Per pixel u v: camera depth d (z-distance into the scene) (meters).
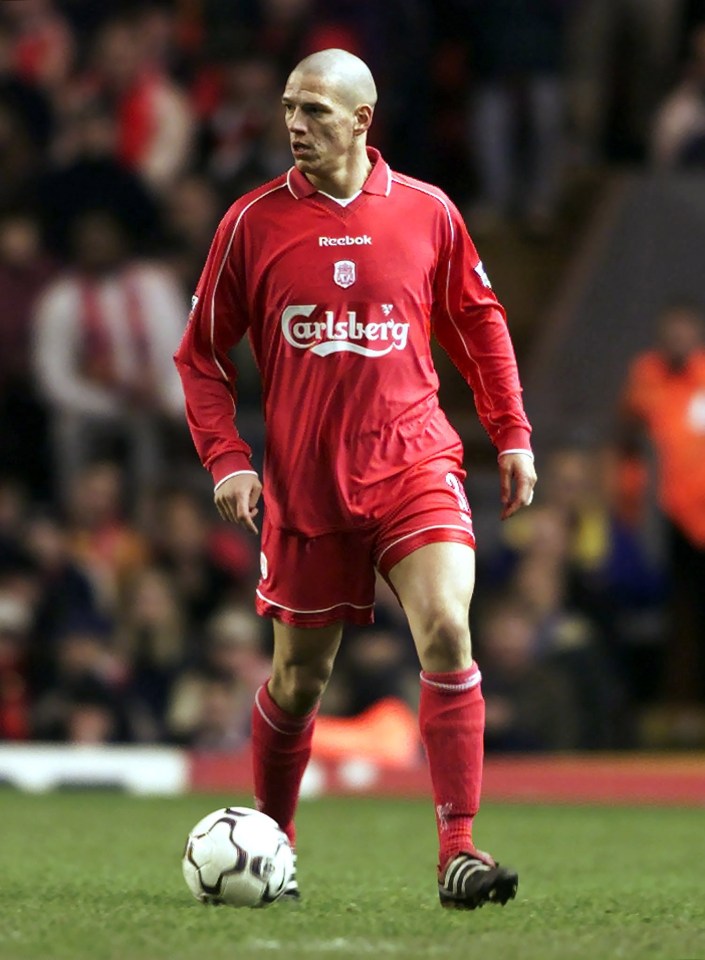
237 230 19.84
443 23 58.41
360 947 16.47
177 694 44.12
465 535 19.61
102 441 49.50
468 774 19.39
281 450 19.81
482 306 20.45
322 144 19.44
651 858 28.17
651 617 47.41
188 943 16.62
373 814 36.12
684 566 47.53
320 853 28.31
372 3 56.38
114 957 15.76
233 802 38.31
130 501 48.38
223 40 56.34
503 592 45.25
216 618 45.25
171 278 49.91
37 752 41.75
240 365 50.53
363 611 20.14
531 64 58.12
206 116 54.91
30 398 50.72
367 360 19.56
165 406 49.47
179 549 46.22
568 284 58.16
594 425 54.25
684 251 56.59
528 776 40.88
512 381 20.56
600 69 59.50
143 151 54.22
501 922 18.50
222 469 20.16
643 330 56.31
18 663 44.16
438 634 19.16
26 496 50.91
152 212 51.00
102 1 57.34
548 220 59.44
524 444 20.48
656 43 59.31
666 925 18.72
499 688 42.34
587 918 19.22
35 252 51.00
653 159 59.09
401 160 56.91
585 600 44.66
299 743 20.95
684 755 45.94
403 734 42.78
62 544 45.41
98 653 44.06
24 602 44.56
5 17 55.97
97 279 49.16
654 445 47.53
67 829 31.84
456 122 59.06
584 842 30.97
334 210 19.66
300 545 19.86
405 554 19.45
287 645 20.23
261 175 53.56
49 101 54.50
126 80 54.50
